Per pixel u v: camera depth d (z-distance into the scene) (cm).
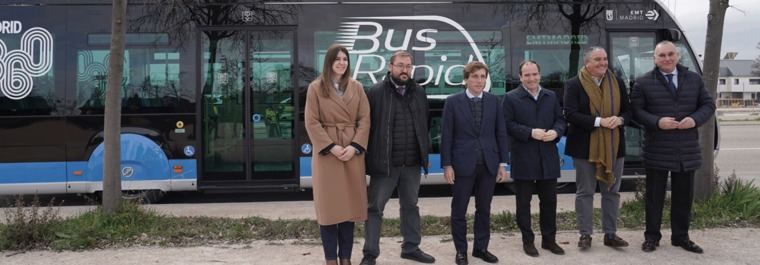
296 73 827
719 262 488
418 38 841
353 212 452
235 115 824
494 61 851
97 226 572
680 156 506
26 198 927
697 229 586
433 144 846
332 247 459
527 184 515
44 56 804
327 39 830
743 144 1694
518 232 596
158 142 816
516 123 505
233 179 827
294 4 828
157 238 566
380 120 470
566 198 832
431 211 750
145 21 812
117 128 611
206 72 820
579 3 866
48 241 548
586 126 510
